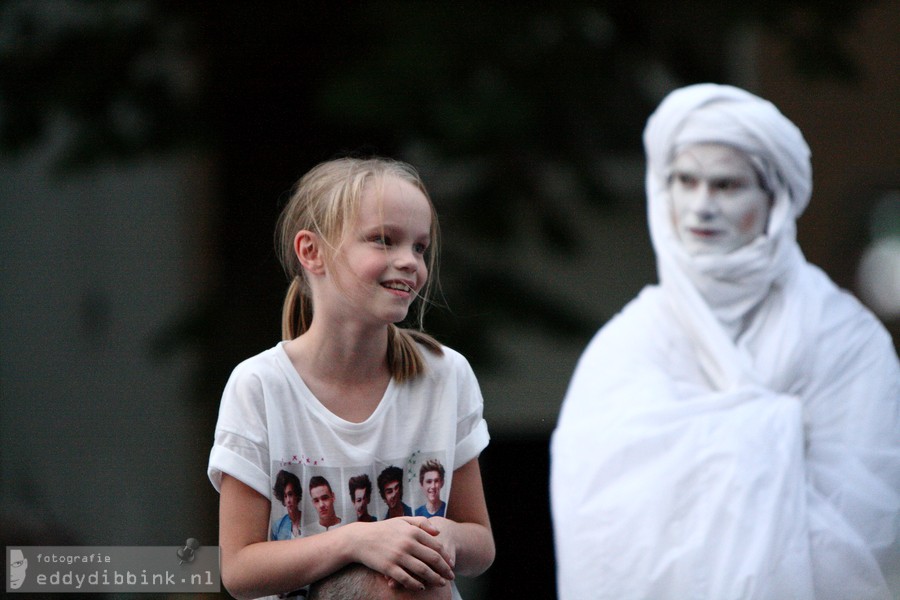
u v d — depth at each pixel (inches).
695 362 454.6
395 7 766.5
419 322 330.6
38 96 815.1
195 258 921.5
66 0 832.9
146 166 828.6
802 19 821.9
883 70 974.4
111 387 996.6
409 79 747.4
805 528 409.1
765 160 459.5
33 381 1009.5
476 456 331.6
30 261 1029.2
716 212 458.3
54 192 1012.5
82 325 1017.5
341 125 750.5
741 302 459.5
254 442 306.0
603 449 428.1
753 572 398.9
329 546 297.0
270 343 801.6
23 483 920.3
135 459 927.7
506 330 775.1
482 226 775.1
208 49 803.4
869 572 410.3
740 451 415.8
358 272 305.6
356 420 314.0
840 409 443.8
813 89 874.1
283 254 335.3
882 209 1013.8
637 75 828.0
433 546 298.0
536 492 741.9
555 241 796.0
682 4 815.1
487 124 750.5
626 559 410.9
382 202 306.5
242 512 305.6
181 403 791.1
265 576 299.0
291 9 781.3
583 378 456.8
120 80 818.2
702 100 463.5
